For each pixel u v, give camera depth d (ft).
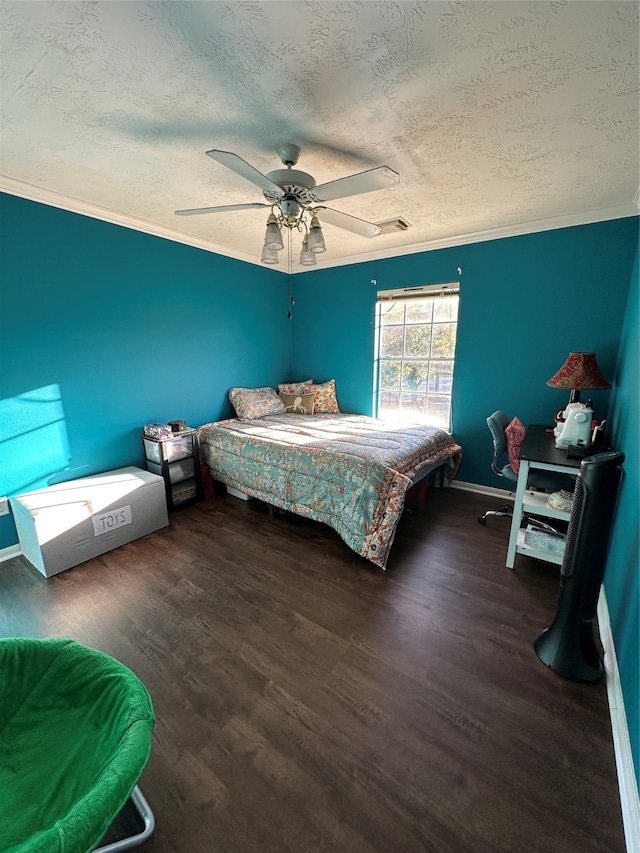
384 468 7.59
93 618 6.14
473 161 6.33
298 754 4.03
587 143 5.74
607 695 4.69
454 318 11.46
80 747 3.16
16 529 8.00
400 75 4.27
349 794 3.66
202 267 11.51
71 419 8.73
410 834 3.35
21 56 3.93
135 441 10.19
